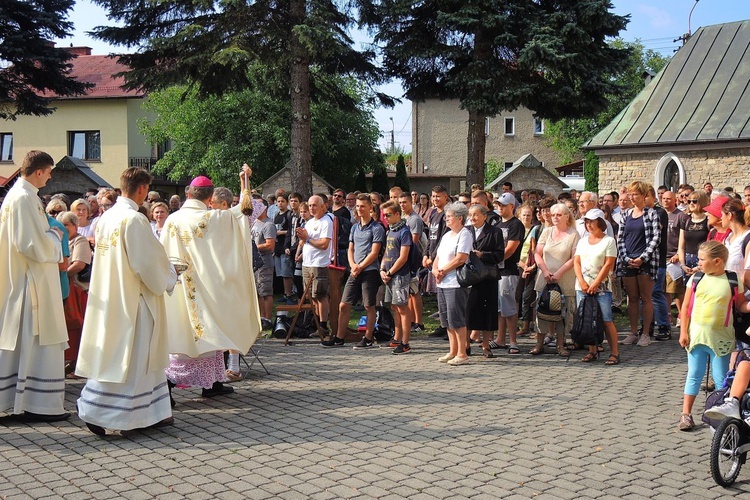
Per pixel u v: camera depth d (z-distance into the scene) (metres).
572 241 9.16
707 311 5.95
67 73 27.66
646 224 9.82
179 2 17.55
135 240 5.84
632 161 26.44
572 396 7.29
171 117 33.56
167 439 5.91
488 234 8.80
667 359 9.10
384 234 9.89
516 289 9.49
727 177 24.19
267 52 18.14
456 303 8.75
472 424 6.32
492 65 19.16
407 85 21.23
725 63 26.52
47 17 25.69
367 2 19.00
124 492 4.80
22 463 5.35
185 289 6.98
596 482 4.99
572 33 18.52
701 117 25.27
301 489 4.84
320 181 26.47
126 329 5.89
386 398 7.20
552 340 10.13
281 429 6.18
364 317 10.70
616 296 12.41
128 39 18.39
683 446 5.79
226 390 7.41
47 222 6.35
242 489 4.84
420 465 5.30
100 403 5.90
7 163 39.66
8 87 26.20
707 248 5.97
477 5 18.50
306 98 18.16
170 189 39.34
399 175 36.62
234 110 33.03
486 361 9.02
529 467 5.27
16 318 6.25
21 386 6.25
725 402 5.04
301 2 17.56
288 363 8.91
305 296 10.30
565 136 48.88
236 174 33.16
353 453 5.56
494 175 47.69
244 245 7.30
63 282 7.92
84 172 28.50
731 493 4.84
